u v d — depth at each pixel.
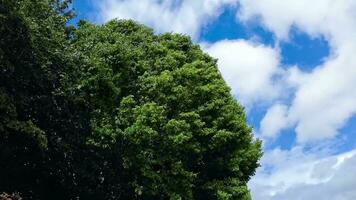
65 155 28.97
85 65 27.94
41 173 30.25
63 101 27.67
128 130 27.53
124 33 35.31
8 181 29.69
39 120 27.91
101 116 28.22
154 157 29.45
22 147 27.50
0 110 23.22
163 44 35.72
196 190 34.97
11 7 22.62
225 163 35.00
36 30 24.33
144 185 29.66
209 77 33.69
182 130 28.97
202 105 32.31
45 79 26.34
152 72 31.48
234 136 34.75
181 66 33.50
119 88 28.31
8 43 23.39
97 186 30.80
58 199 31.42
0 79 24.25
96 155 29.52
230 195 34.03
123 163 28.34
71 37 31.88
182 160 31.42
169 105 30.55
